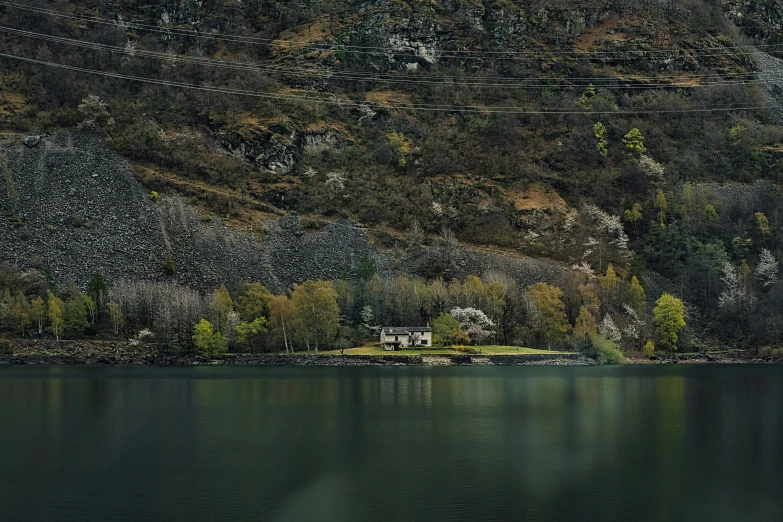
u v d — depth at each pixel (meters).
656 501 80.19
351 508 77.50
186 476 88.56
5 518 74.94
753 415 125.00
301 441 105.12
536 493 82.69
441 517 75.31
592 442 105.12
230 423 116.88
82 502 79.50
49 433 109.44
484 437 108.00
